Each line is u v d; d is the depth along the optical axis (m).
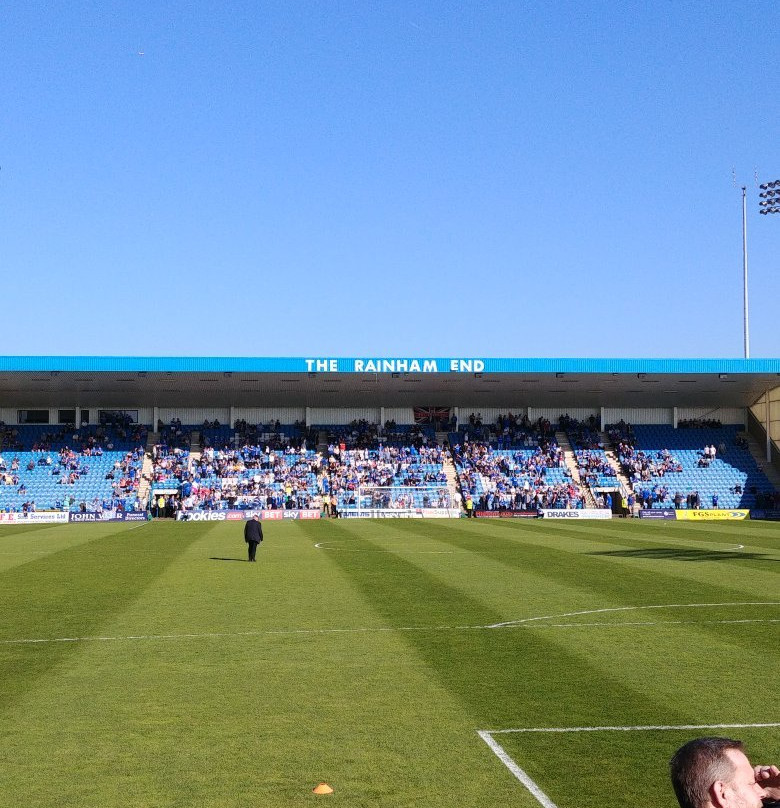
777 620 18.14
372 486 71.12
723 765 4.41
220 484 70.12
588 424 79.75
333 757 9.67
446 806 8.30
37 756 9.72
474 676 13.30
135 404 76.56
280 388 72.75
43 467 71.06
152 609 19.83
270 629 17.23
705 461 75.38
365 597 21.59
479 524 56.41
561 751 9.84
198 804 8.36
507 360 67.06
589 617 18.53
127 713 11.36
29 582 24.97
